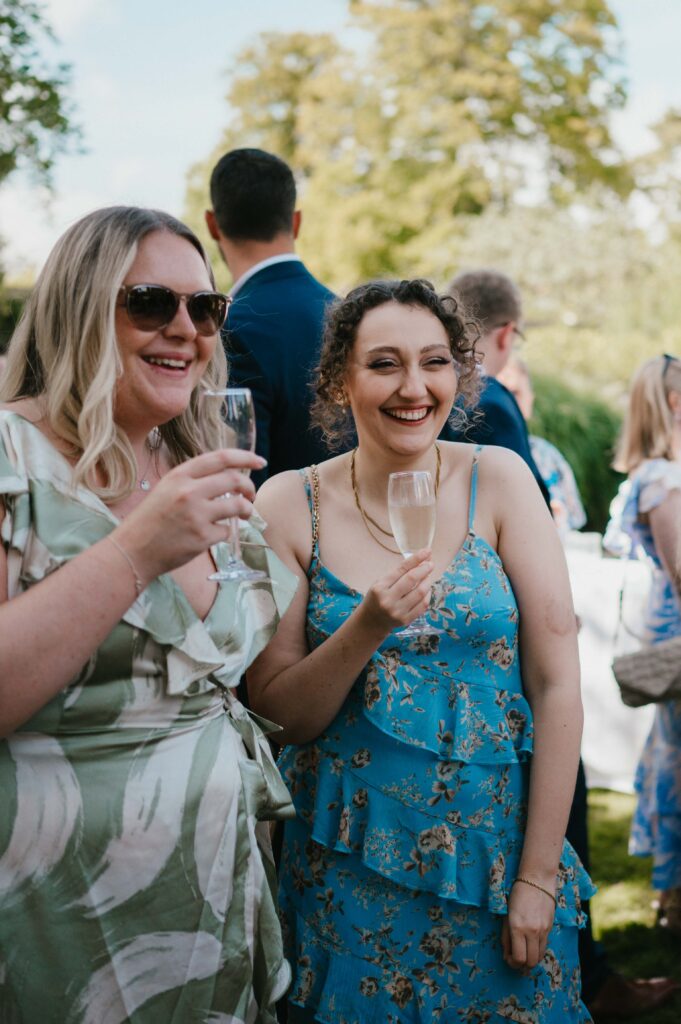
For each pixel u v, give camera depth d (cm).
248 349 297
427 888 200
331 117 2317
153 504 147
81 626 145
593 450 874
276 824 253
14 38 626
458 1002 203
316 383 226
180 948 165
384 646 203
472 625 202
